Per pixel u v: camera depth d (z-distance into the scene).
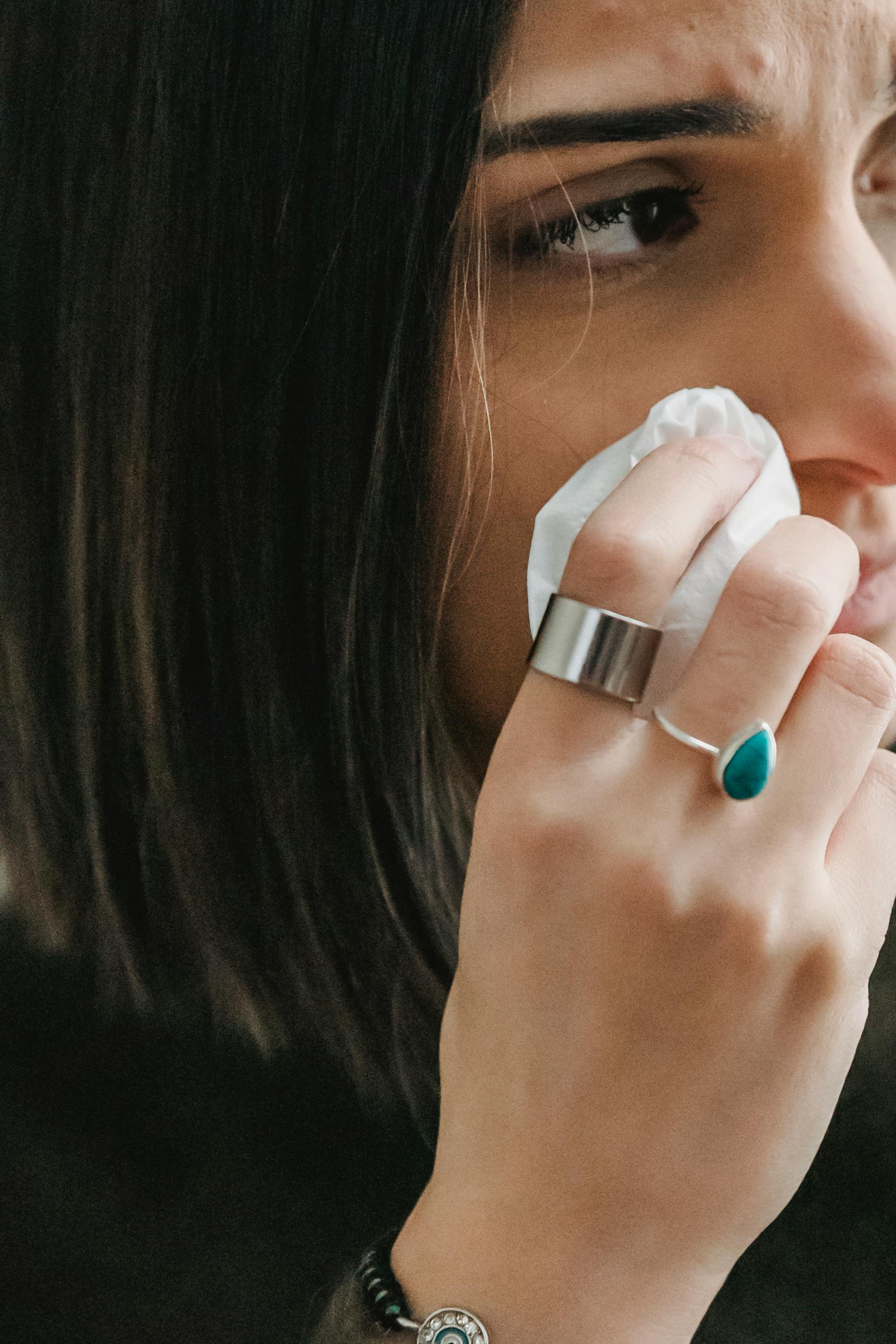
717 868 0.59
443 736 0.90
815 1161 0.89
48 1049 1.08
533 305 0.71
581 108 0.63
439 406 0.75
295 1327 0.93
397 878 0.97
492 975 0.64
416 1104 1.04
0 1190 1.01
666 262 0.69
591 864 0.60
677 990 0.60
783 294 0.67
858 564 0.60
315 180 0.73
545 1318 0.64
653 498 0.59
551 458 0.75
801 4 0.59
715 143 0.63
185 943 1.09
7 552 1.04
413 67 0.67
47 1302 0.98
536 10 0.62
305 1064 1.07
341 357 0.77
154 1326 0.96
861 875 0.64
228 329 0.80
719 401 0.66
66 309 0.89
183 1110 1.04
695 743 0.58
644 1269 0.64
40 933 1.16
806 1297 0.86
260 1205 0.99
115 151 0.81
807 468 0.71
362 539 0.81
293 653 0.90
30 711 1.10
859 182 0.71
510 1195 0.65
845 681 0.60
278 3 0.70
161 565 0.92
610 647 0.58
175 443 0.87
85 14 0.79
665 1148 0.62
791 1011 0.60
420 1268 0.68
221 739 0.98
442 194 0.69
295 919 1.03
